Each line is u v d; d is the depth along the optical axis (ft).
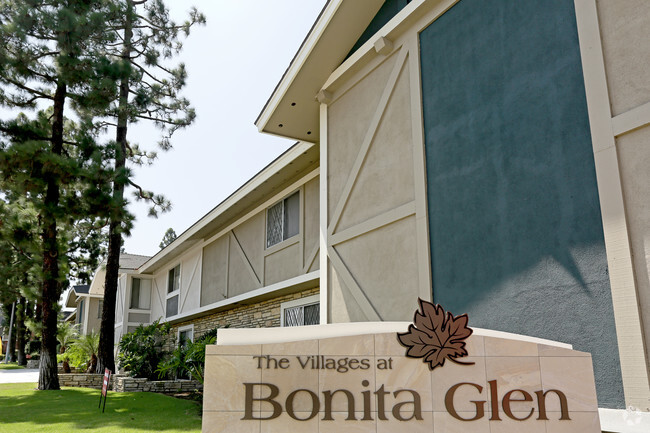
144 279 81.66
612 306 14.65
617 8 15.90
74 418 31.53
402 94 24.16
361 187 25.90
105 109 51.13
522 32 18.92
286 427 12.39
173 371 51.67
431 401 12.51
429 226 21.50
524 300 17.16
